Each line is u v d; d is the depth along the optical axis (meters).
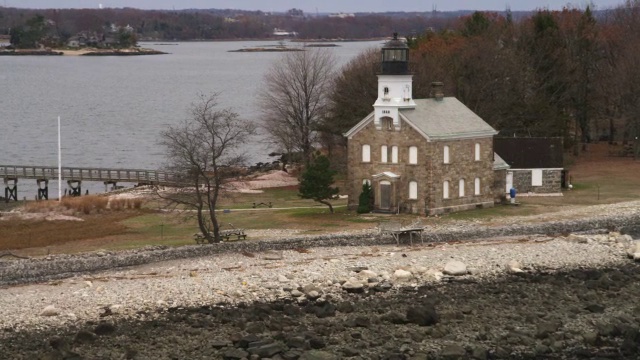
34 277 72.31
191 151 114.38
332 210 101.88
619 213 97.44
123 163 170.12
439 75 136.75
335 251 80.56
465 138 100.12
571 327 58.41
